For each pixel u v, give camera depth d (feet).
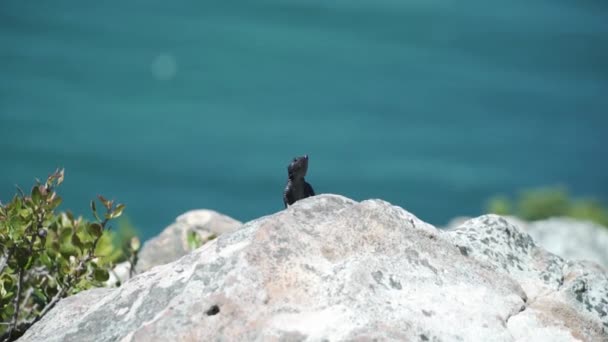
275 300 39.06
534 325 41.98
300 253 40.86
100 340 39.27
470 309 40.73
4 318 49.93
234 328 38.17
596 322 43.39
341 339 37.22
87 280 50.29
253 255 40.37
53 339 40.24
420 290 40.73
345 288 39.52
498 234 46.83
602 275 46.06
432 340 38.42
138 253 63.93
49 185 49.06
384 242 42.39
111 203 49.73
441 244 44.04
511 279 43.98
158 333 38.04
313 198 43.73
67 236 50.16
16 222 48.49
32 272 52.44
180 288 40.11
